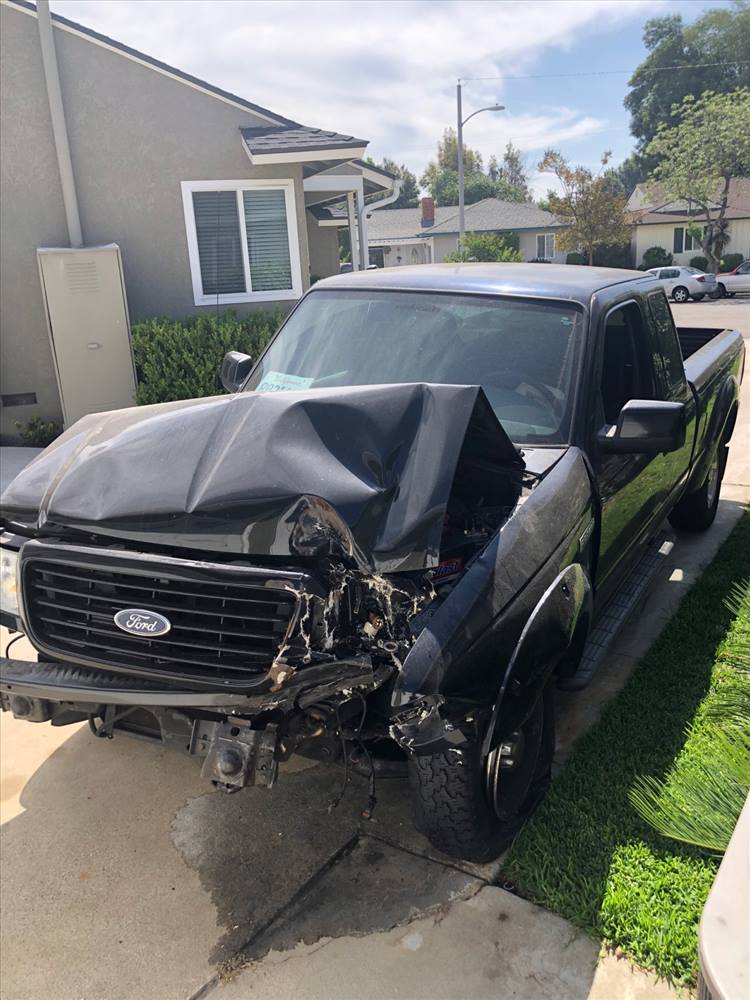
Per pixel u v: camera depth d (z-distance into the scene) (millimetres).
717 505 6637
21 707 2918
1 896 2936
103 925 2799
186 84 11086
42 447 11227
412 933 2707
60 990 2557
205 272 11875
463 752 2623
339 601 2410
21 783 3574
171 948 2699
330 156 11047
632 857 2922
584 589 3055
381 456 2590
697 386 5277
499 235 48188
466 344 3746
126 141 11023
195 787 3533
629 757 3504
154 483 2631
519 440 3426
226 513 2463
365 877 2969
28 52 10398
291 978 2566
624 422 3422
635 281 4496
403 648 2424
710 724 3484
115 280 10320
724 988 1396
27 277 11047
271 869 3031
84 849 3162
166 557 2500
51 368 11398
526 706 2693
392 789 3486
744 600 4160
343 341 4012
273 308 12281
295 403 2695
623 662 4434
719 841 2578
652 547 5125
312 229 19609
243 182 11695
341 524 2408
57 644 2723
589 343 3617
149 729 2855
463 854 2881
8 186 10727
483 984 2512
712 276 33938
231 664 2451
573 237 43375
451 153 83375
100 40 10578
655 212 45875
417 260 52750
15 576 2873
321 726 2586
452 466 2578
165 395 10422
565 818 3143
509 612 2654
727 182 40500
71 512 2672
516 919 2742
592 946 2629
